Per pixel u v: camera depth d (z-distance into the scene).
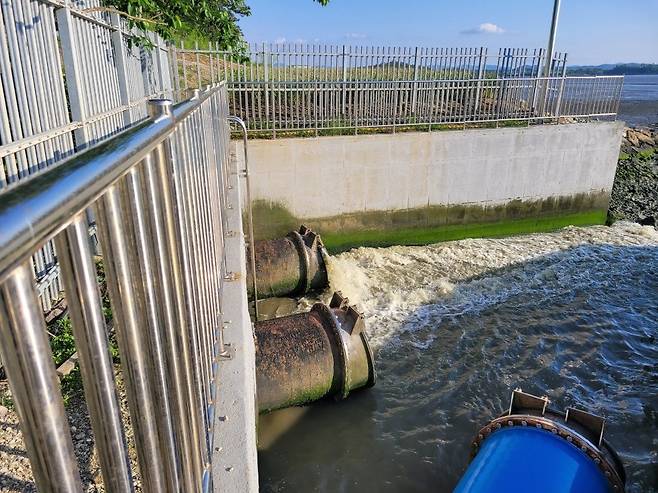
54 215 0.69
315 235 10.68
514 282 11.64
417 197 13.59
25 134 4.68
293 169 12.32
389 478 6.36
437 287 11.25
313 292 10.70
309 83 12.81
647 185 19.92
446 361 8.66
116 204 1.10
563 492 4.33
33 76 4.87
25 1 4.76
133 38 8.49
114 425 1.04
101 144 1.08
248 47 12.18
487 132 13.77
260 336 6.96
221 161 5.43
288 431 6.96
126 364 1.23
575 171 15.06
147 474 1.34
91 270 0.93
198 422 2.01
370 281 11.50
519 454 4.79
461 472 6.49
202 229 2.71
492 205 14.46
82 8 6.24
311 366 6.83
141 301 1.35
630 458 6.77
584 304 10.70
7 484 2.99
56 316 4.88
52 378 0.75
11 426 3.46
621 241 14.33
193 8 10.60
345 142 12.55
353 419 7.20
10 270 0.61
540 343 9.28
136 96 9.09
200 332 2.30
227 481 2.33
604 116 15.94
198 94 2.98
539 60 15.29
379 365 8.45
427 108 14.24
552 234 14.98
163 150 1.59
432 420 7.30
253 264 8.31
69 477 0.80
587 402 7.85
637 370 8.65
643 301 10.90
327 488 6.18
